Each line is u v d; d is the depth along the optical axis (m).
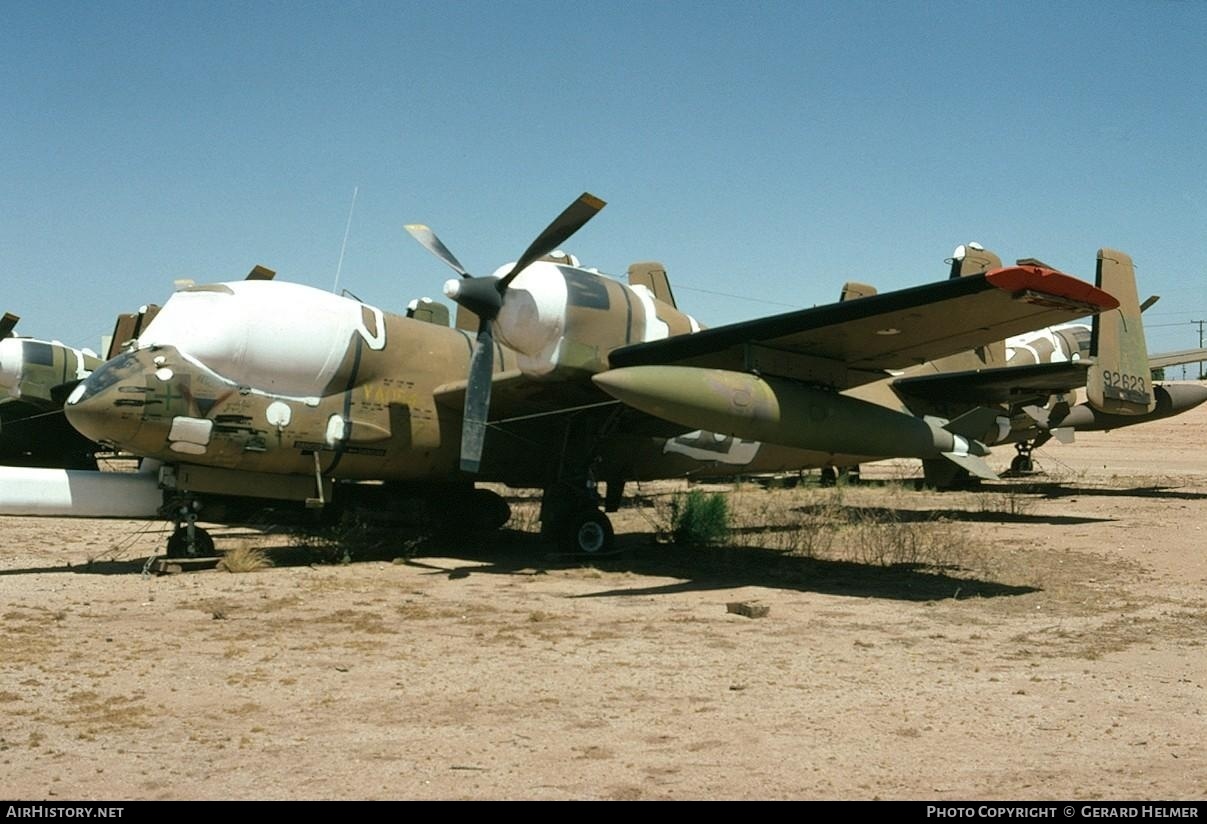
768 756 4.90
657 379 9.85
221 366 10.87
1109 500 19.97
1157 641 7.62
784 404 10.66
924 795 4.37
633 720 5.50
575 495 12.47
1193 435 47.84
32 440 20.00
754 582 10.61
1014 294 9.25
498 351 13.15
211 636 7.64
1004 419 18.61
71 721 5.43
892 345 11.14
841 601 9.42
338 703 5.82
